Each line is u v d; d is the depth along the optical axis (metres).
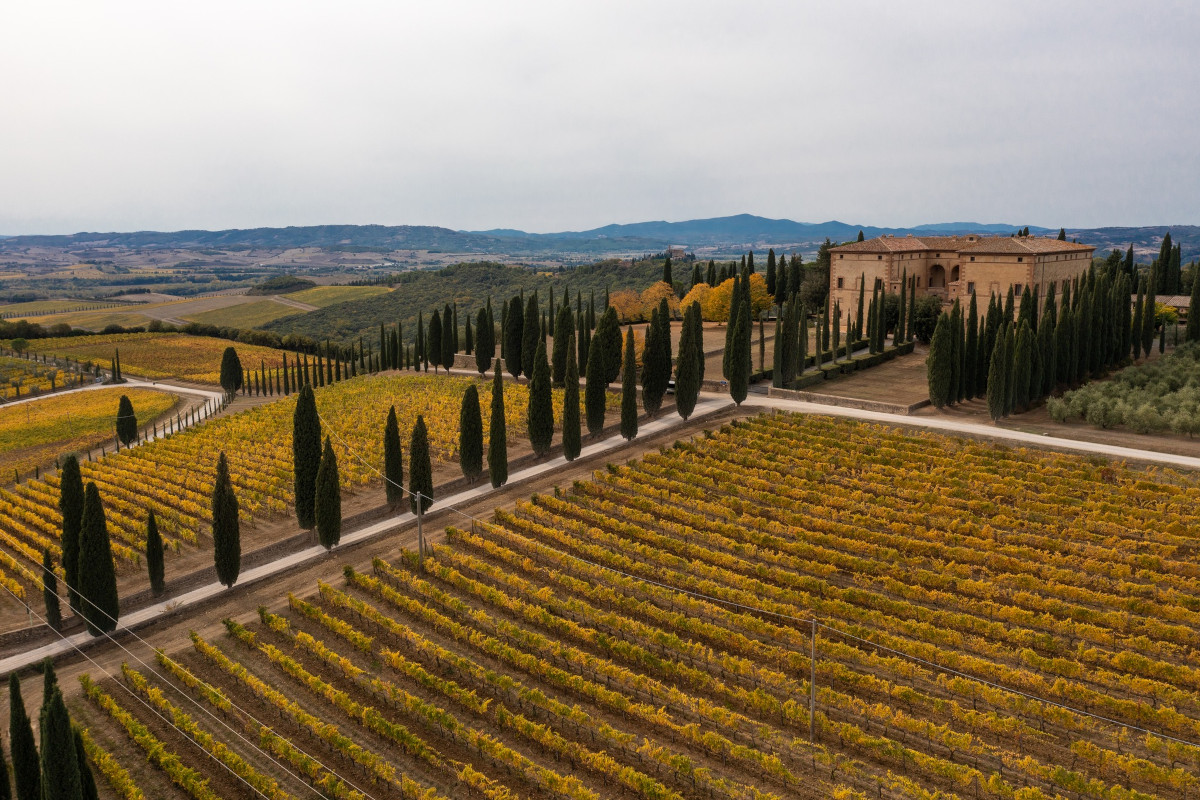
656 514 55.41
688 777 30.61
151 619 44.38
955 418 74.56
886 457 62.66
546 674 36.84
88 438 96.88
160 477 70.00
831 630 39.97
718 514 54.72
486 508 58.47
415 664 37.66
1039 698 34.88
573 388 66.25
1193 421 64.75
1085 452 62.19
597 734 33.34
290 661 37.97
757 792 29.02
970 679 34.78
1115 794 28.25
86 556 42.16
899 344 105.69
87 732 33.44
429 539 53.69
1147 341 99.19
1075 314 85.94
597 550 48.72
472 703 35.12
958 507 53.69
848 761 30.58
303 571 49.94
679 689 36.53
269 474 68.12
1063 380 84.31
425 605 44.25
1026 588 43.41
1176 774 29.11
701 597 44.22
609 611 43.44
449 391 95.38
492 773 31.62
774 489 57.88
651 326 77.88
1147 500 52.97
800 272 147.38
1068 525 49.94
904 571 45.16
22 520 61.72
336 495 51.69
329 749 33.12
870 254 116.00
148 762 32.56
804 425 72.44
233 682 38.03
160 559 46.62
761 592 44.06
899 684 36.34
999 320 82.81
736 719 33.03
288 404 96.12
